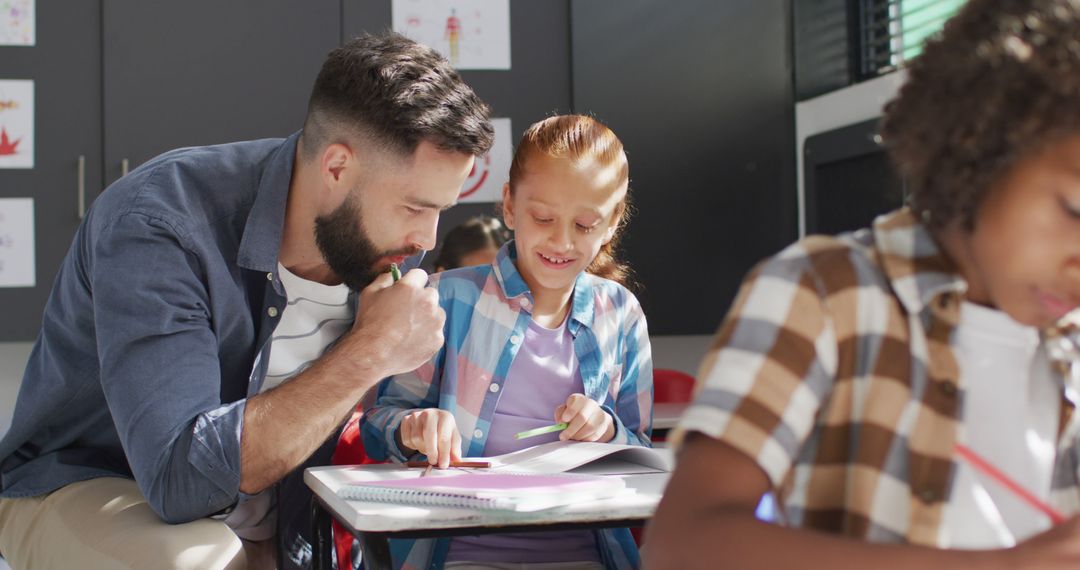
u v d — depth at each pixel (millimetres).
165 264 1473
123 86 3359
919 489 660
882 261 679
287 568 1656
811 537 560
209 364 1459
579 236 1662
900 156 662
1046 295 584
